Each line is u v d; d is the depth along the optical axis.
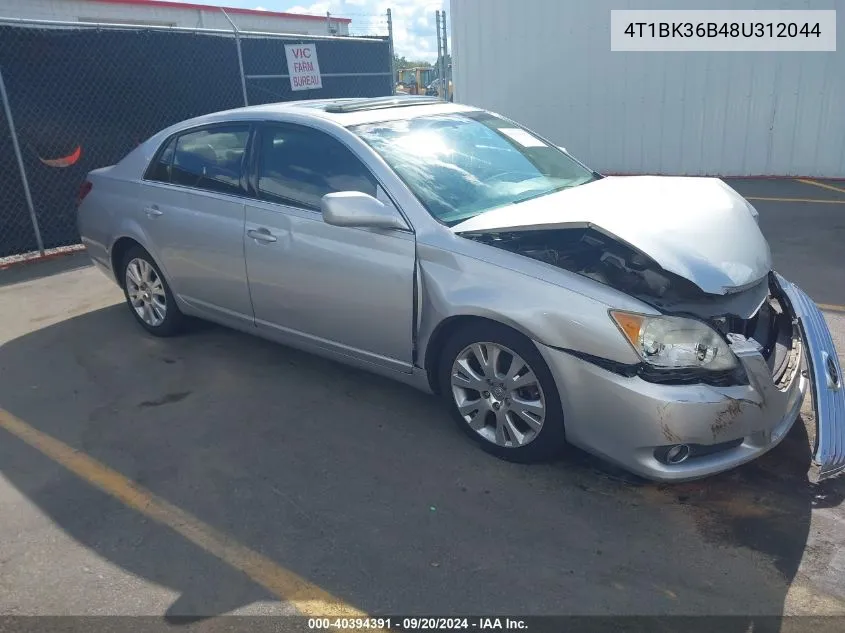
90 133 7.85
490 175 3.89
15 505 3.20
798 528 2.90
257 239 4.09
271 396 4.20
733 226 3.29
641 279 3.01
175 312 4.97
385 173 3.62
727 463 2.92
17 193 7.36
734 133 10.67
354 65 10.82
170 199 4.63
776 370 3.10
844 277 5.94
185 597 2.62
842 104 9.91
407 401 4.09
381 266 3.55
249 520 3.05
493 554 2.80
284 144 4.07
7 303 6.07
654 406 2.82
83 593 2.65
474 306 3.19
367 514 3.07
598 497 3.14
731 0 10.13
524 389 3.26
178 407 4.09
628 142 11.44
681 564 2.72
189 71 8.66
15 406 4.15
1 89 6.86
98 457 3.58
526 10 11.55
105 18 16.31
